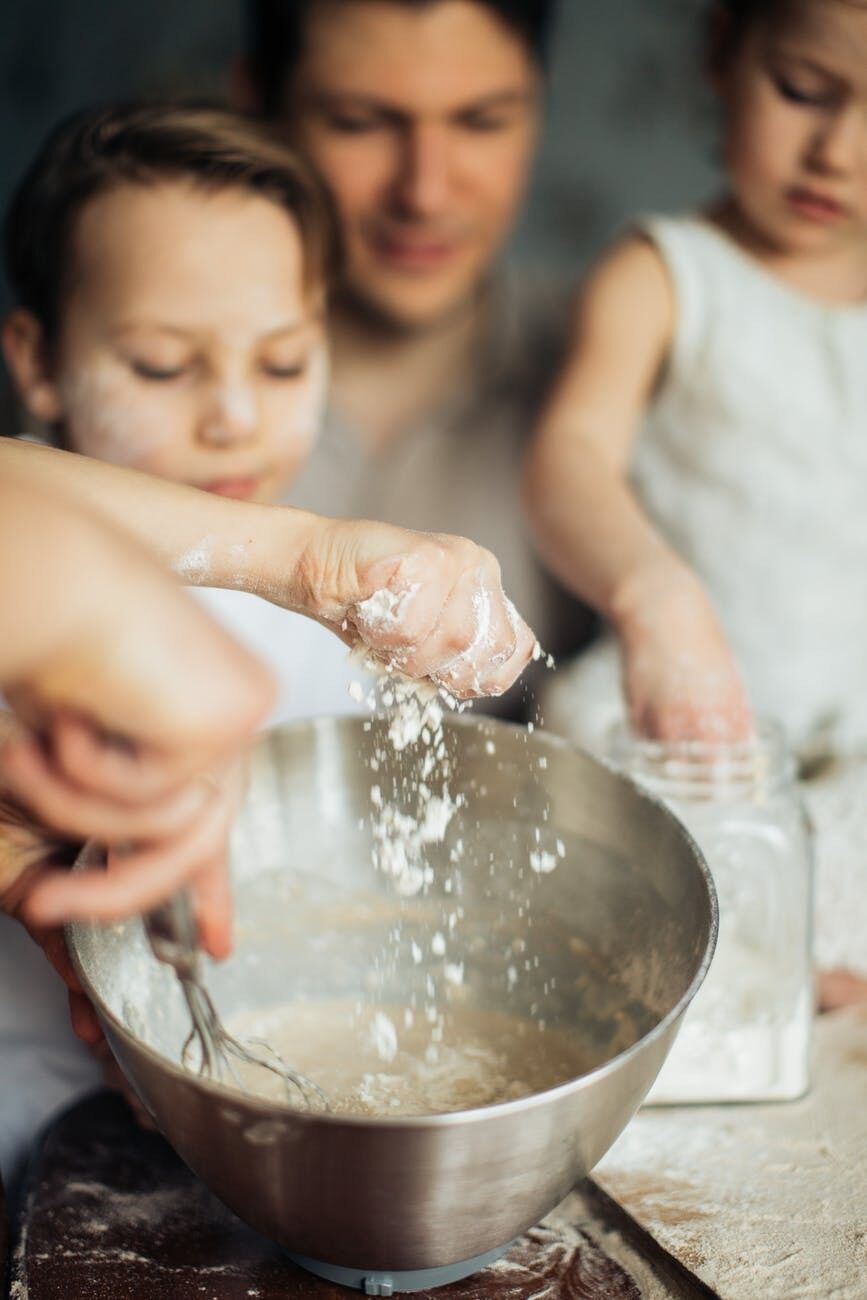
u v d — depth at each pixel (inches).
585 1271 26.4
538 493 44.5
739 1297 25.5
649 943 27.6
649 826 27.7
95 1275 26.2
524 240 84.0
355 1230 23.1
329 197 44.6
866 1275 26.0
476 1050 29.1
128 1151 29.4
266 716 19.6
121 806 20.5
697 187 83.4
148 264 39.2
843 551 51.9
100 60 79.0
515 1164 22.6
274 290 39.9
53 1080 34.7
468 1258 24.2
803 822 31.0
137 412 40.3
